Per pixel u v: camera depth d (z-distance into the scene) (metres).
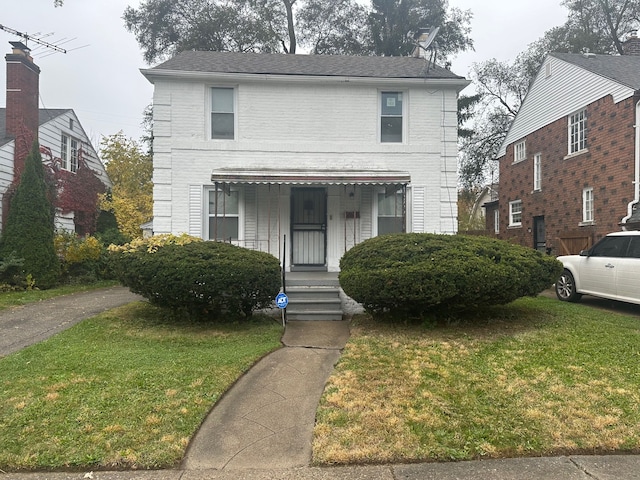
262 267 6.77
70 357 5.19
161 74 9.81
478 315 7.14
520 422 3.65
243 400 4.21
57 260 11.97
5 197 12.66
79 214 16.89
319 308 7.93
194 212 10.06
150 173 23.75
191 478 2.99
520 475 3.00
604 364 4.92
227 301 6.80
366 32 25.98
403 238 6.98
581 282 8.89
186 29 22.86
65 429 3.50
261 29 22.14
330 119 10.38
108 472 3.05
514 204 19.89
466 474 3.02
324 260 10.50
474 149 28.44
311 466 3.14
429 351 5.45
